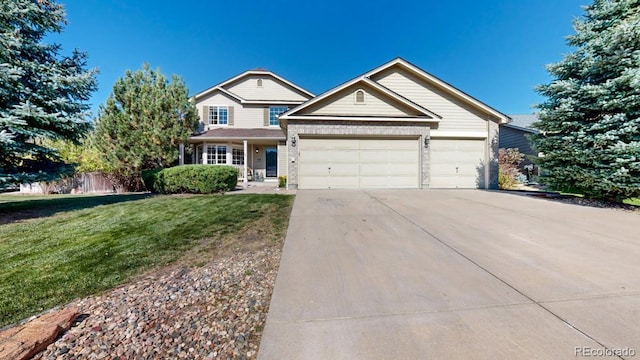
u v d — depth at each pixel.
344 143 11.36
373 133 11.36
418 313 2.42
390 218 5.98
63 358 1.94
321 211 6.70
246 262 3.71
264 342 2.06
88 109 7.79
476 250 4.04
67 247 4.26
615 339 2.03
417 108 11.47
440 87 12.27
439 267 3.44
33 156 7.50
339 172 11.36
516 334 2.11
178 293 2.89
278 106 17.28
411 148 11.63
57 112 7.17
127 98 12.33
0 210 6.89
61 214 6.45
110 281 3.19
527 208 7.08
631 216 6.22
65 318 2.31
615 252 3.93
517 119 20.78
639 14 7.31
